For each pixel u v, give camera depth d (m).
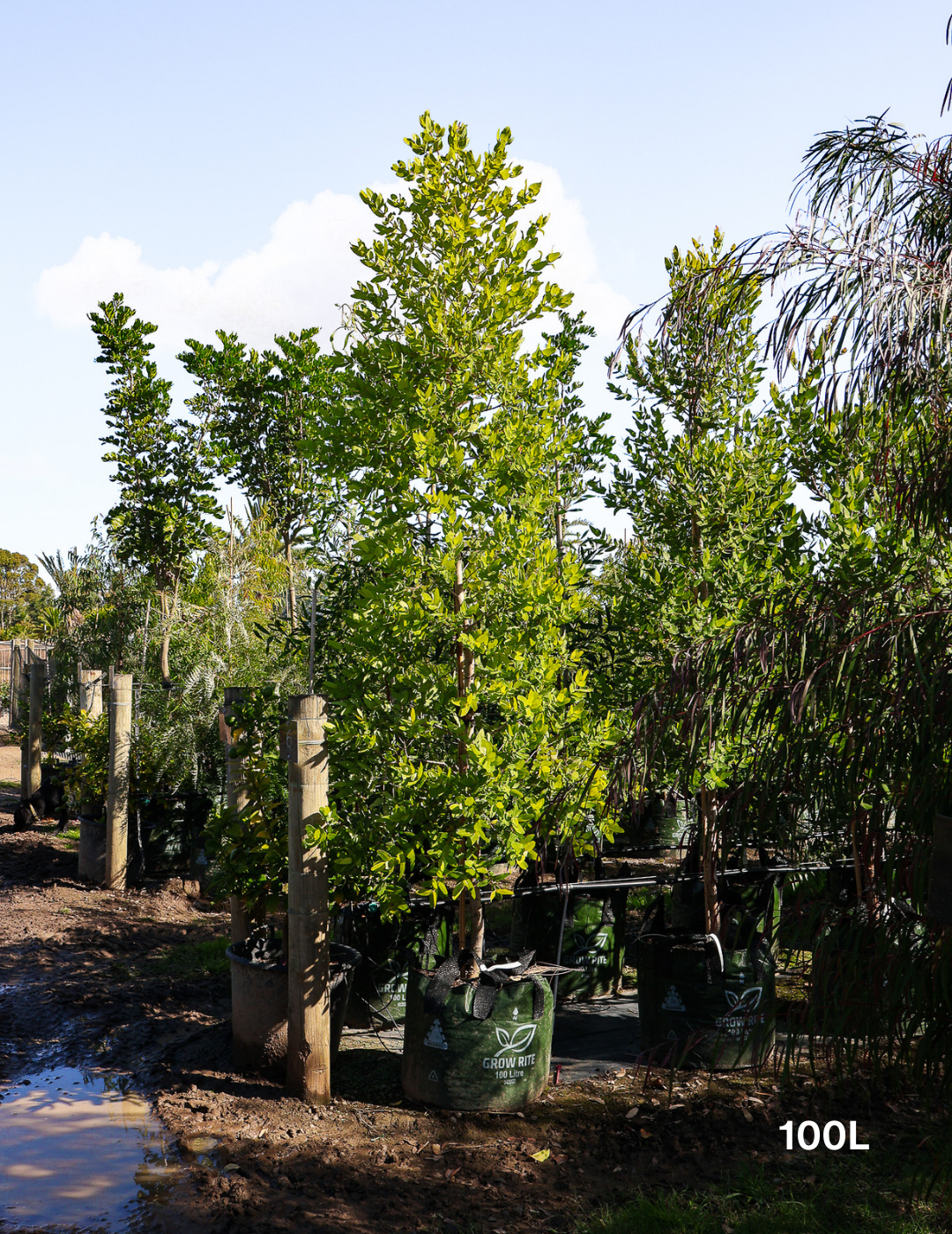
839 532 5.00
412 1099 5.06
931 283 2.80
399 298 5.20
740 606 5.58
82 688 12.73
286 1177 4.29
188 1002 6.79
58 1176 4.33
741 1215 3.92
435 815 4.96
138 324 16.94
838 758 3.26
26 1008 6.65
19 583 55.31
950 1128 3.29
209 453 16.92
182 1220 3.96
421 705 5.05
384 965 6.33
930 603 3.18
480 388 5.12
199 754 10.16
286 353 16.89
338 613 6.19
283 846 5.59
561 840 5.24
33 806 13.16
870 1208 3.94
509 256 5.17
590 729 5.04
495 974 5.13
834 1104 4.82
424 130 5.09
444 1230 3.89
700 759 5.13
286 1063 5.32
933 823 2.89
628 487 6.38
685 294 3.29
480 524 5.23
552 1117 4.88
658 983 5.42
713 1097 4.98
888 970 2.97
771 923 5.95
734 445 6.02
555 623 5.17
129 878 10.23
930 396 2.95
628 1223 3.87
